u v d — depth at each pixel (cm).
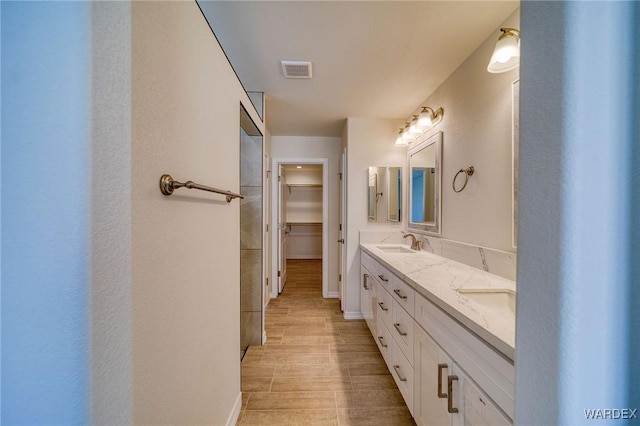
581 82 41
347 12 130
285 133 347
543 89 45
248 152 232
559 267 43
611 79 41
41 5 46
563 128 42
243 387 173
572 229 42
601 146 41
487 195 153
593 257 42
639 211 42
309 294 375
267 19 135
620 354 42
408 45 157
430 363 117
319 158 360
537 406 47
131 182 58
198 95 95
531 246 48
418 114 251
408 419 147
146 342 64
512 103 134
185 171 85
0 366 46
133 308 59
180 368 82
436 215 210
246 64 179
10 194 46
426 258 197
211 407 109
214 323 112
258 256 234
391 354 175
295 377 184
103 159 51
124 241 56
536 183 47
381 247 264
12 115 45
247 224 234
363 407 156
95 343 50
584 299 42
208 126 104
